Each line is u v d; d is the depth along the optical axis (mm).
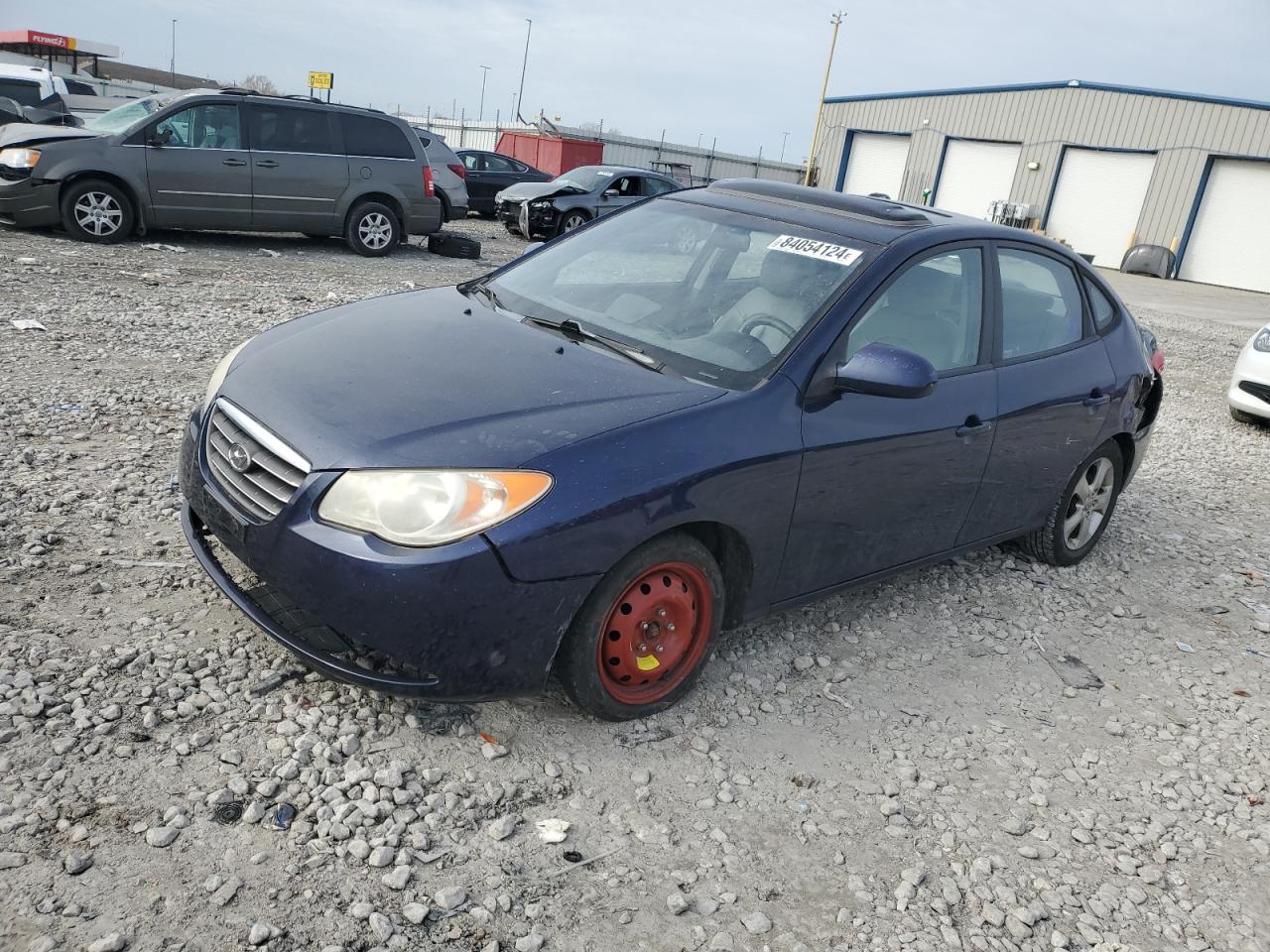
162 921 2053
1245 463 7641
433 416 2689
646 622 2902
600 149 36250
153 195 10977
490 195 21094
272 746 2627
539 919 2246
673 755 2920
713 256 3666
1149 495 6449
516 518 2492
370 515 2490
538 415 2742
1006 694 3633
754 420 2969
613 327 3408
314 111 11961
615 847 2512
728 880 2475
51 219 10562
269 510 2627
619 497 2613
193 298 8438
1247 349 8977
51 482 4105
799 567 3293
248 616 2736
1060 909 2561
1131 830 2934
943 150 36656
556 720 2963
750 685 3369
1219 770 3320
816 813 2783
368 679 2553
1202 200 29781
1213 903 2666
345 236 12609
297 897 2178
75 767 2438
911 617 4121
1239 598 4840
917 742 3223
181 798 2402
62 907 2037
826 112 41594
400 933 2137
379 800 2506
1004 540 4414
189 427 3119
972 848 2748
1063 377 4168
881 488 3408
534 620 2580
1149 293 23812
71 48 27844
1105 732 3477
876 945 2340
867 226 3682
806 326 3229
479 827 2492
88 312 7398
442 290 3994
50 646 2900
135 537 3689
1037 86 33250
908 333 3490
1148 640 4262
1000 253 3994
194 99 11180
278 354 3160
